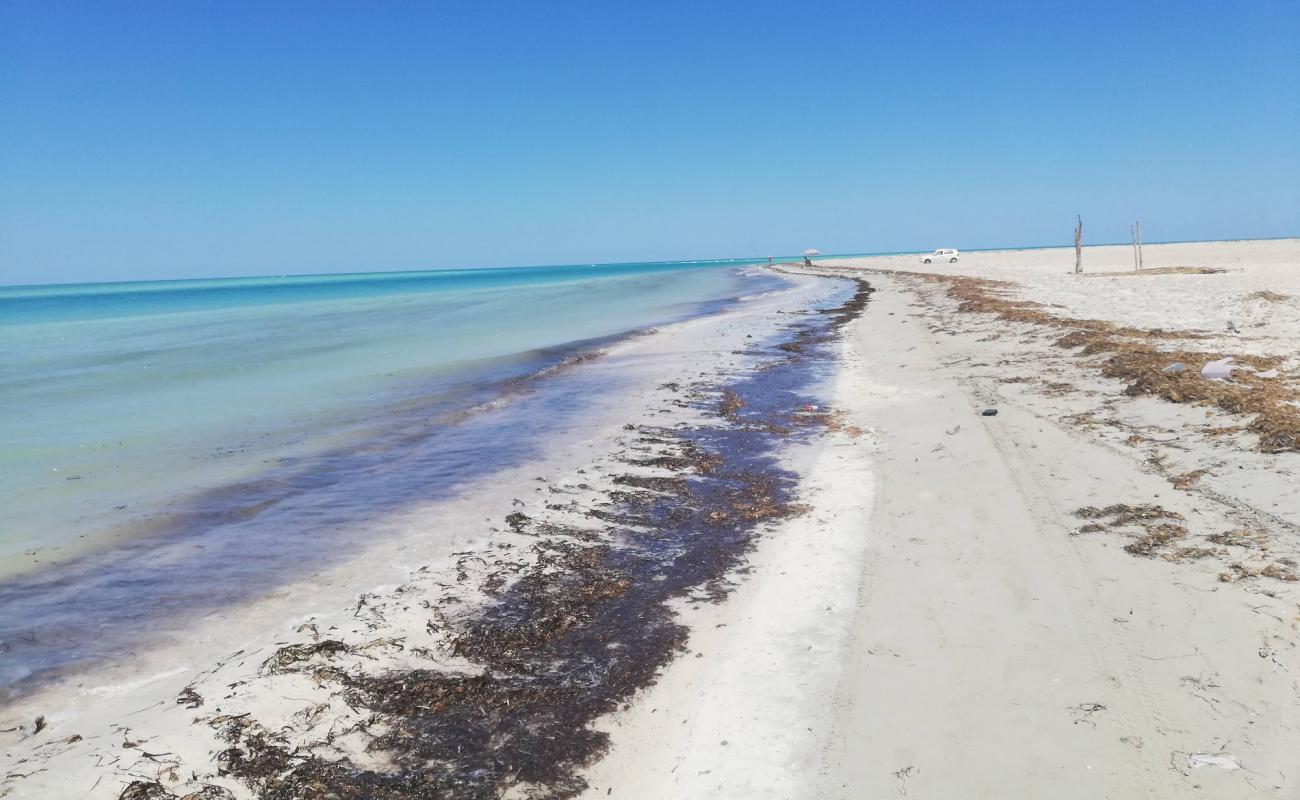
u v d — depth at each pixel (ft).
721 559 23.50
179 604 21.06
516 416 45.83
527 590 21.62
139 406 51.01
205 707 15.84
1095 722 13.62
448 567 23.31
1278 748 12.51
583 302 166.40
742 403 47.34
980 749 13.30
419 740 14.87
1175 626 16.40
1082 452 29.12
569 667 17.52
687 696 16.11
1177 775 12.17
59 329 125.90
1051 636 16.62
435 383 58.65
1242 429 28.09
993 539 22.22
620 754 14.38
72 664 17.90
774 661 17.07
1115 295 87.71
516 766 14.10
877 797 12.49
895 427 37.47
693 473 32.83
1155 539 20.80
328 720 15.43
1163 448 28.27
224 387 58.34
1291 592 17.11
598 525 26.89
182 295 314.55
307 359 74.79
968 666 15.88
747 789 13.08
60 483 33.06
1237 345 47.09
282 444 39.83
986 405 38.81
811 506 27.58
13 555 24.84
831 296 141.69
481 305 164.14
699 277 314.76
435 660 17.85
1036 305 81.05
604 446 37.78
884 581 20.49
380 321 124.36
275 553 24.72
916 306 100.01
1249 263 147.02
